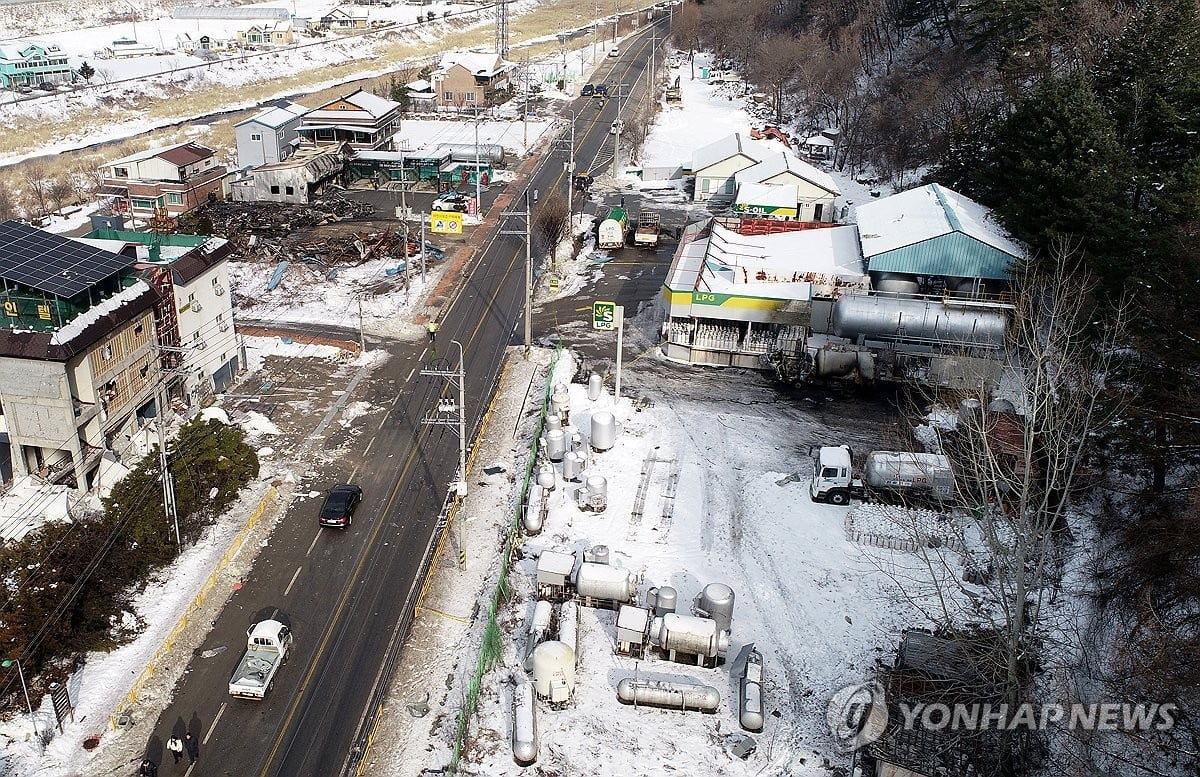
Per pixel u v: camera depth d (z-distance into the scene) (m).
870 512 46.28
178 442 45.91
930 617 38.19
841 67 128.00
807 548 44.34
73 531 40.09
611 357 63.75
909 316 57.53
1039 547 42.31
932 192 71.06
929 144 100.25
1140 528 38.00
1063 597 40.88
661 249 84.81
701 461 51.44
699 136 129.50
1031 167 60.38
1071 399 35.44
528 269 62.59
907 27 134.88
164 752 32.53
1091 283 48.56
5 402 44.03
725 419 55.91
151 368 50.06
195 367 54.12
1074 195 57.22
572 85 161.88
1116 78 66.81
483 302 72.44
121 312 46.78
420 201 98.31
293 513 46.03
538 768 32.44
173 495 42.19
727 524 46.22
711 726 34.59
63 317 45.00
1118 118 64.19
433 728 34.16
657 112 140.88
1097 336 44.78
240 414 54.41
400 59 195.38
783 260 69.56
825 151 118.25
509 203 97.50
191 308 53.28
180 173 89.12
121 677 35.66
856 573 42.66
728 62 177.88
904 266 63.12
